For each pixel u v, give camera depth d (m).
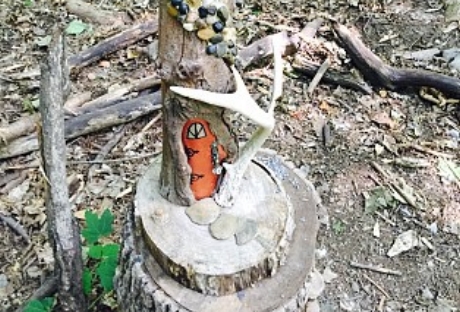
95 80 3.44
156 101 3.20
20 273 2.66
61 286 2.34
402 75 3.37
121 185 2.96
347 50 3.45
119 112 3.15
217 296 2.02
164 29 1.85
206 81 1.89
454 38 3.73
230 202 2.11
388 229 2.88
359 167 3.10
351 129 3.26
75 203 2.88
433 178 3.07
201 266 1.99
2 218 2.82
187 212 2.10
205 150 2.04
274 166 2.39
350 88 3.44
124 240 2.18
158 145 3.14
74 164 3.03
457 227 2.89
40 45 3.64
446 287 2.70
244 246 2.03
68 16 3.84
